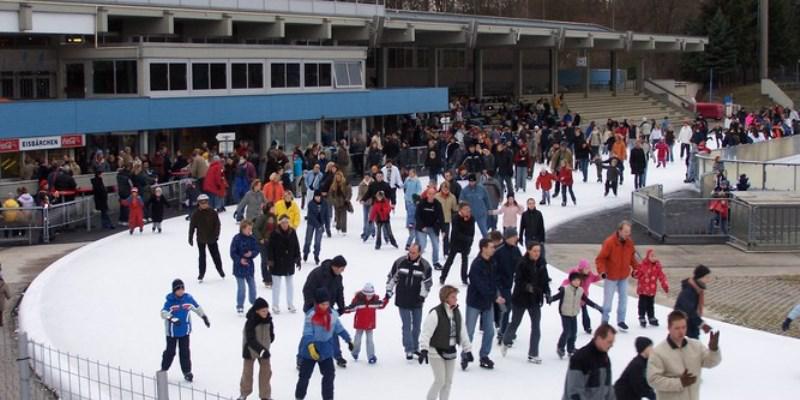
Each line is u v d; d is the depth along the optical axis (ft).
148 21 169.58
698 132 199.72
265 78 180.24
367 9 215.10
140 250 107.14
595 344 44.60
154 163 142.61
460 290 86.38
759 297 90.53
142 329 73.87
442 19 246.88
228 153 148.25
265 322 56.24
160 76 158.20
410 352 65.36
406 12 252.62
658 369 44.80
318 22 200.54
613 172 153.38
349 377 62.23
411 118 214.07
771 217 113.80
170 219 130.41
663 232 119.85
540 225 90.33
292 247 77.61
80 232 123.44
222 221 126.11
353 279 90.89
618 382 46.34
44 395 57.93
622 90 335.88
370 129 205.05
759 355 68.69
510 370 63.98
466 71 304.09
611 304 73.46
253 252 77.20
